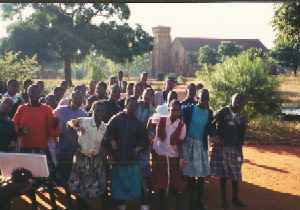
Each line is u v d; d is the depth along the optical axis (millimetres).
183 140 8305
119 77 13156
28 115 7961
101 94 9766
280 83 19438
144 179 8750
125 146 7797
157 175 8305
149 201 8961
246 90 18359
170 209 8812
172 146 8242
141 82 10969
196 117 8555
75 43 50875
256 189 10461
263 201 9562
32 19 51031
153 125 8523
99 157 8031
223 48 58188
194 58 74375
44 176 6324
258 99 18469
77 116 8633
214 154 8938
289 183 11031
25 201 8992
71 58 51844
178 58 75062
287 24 21453
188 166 8602
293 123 19062
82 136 7926
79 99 8672
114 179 7902
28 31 50500
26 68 23391
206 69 19828
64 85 10414
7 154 6375
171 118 8273
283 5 21031
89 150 7926
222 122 8812
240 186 10688
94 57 54438
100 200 9305
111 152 7848
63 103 9375
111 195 7965
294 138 16969
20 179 6223
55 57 52219
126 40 52219
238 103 8844
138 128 7863
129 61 54188
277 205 9312
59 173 8328
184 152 8617
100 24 52000
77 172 8023
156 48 74625
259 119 18016
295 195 10039
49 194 8594
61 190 9727
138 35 53188
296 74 44906
